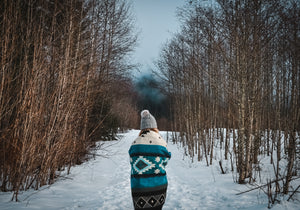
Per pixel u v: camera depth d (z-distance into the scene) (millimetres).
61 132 4828
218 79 6750
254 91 4859
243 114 4879
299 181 4430
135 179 2363
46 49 4703
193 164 7680
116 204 3701
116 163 8070
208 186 4766
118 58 10039
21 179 4094
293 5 4488
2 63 3887
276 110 7707
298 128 4129
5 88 4117
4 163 3947
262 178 4945
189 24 7395
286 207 3053
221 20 5410
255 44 4895
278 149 5520
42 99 4363
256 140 5992
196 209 3473
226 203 3641
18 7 4316
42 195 3969
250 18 4895
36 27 4730
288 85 6562
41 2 4730
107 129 14281
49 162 4641
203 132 9109
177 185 5141
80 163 7277
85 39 6344
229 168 6477
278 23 4789
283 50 4961
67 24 5250
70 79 5141
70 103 5059
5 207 3285
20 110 4031
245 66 4914
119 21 9242
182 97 11695
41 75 4402
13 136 4098
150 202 2285
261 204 3350
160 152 2420
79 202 3762
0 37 4094
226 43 5844
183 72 9781
